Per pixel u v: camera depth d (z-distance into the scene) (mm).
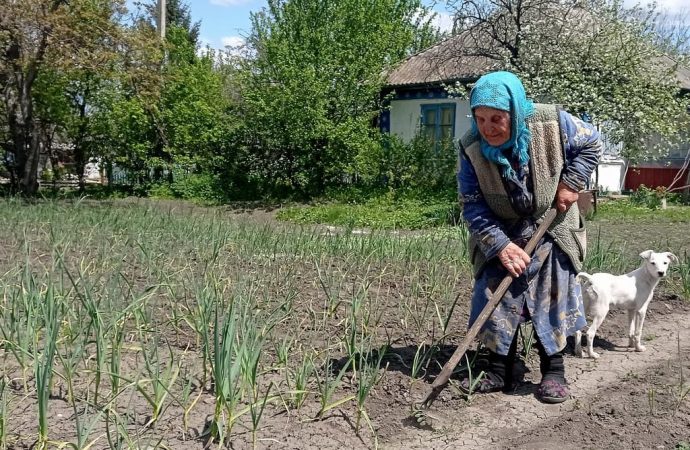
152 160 22234
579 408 3588
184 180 21938
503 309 3707
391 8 27078
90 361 3863
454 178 19328
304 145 20078
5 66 17062
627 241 9953
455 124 20562
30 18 15562
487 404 3646
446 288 6023
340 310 5297
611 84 15680
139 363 3924
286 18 21188
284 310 5051
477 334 3775
